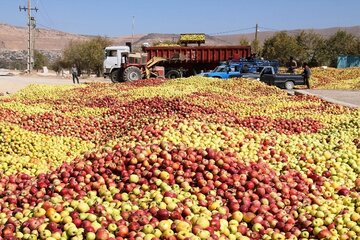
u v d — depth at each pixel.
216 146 9.38
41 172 9.24
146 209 6.77
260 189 7.54
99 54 95.31
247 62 48.53
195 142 9.60
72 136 14.22
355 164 9.57
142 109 18.89
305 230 6.66
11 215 6.67
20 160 9.97
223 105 19.88
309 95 24.61
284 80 41.69
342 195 8.13
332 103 22.08
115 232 6.01
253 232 6.64
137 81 32.81
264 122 15.52
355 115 16.94
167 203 6.79
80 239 5.84
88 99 23.12
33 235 5.90
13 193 7.76
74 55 97.00
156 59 53.78
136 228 6.13
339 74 54.59
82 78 74.50
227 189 7.67
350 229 6.55
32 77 69.69
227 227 6.61
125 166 8.11
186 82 30.59
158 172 7.80
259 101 22.77
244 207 7.09
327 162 9.58
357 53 88.56
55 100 23.19
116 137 13.33
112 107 19.95
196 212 6.81
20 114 15.77
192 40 58.25
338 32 92.88
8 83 47.47
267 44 92.69
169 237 5.92
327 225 6.69
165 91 22.91
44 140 11.95
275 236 6.42
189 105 18.88
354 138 12.63
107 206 6.81
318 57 89.88
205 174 7.86
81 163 8.12
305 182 8.50
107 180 7.88
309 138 12.36
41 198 7.36
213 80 31.28
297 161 9.62
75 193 7.50
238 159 8.65
